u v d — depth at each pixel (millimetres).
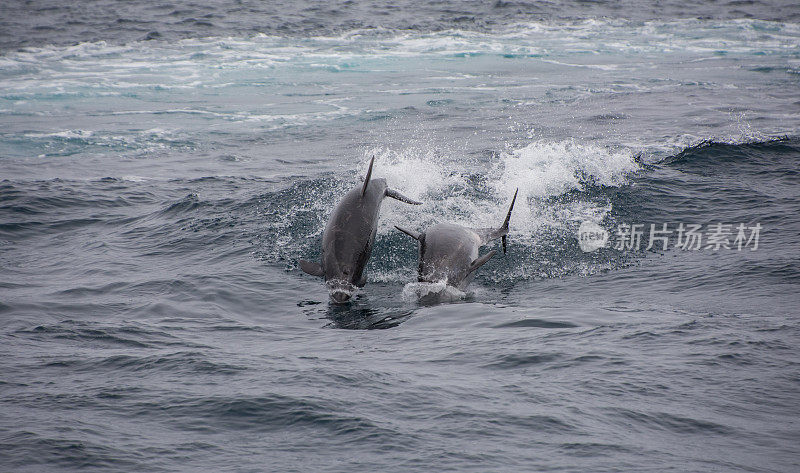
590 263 24172
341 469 10352
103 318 19172
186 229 28328
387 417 12117
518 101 60062
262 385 13641
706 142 39312
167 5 116438
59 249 26797
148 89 67562
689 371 14352
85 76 72750
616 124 49844
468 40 94188
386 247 25406
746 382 13758
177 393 13188
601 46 89875
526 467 10383
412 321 19203
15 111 58469
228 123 54719
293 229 27750
